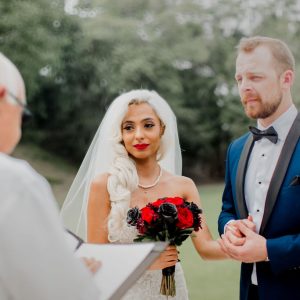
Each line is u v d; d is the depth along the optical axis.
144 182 2.89
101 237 2.79
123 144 2.88
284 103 2.55
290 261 2.34
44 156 27.78
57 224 1.42
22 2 23.45
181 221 2.46
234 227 2.51
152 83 27.69
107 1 29.11
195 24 29.02
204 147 29.86
